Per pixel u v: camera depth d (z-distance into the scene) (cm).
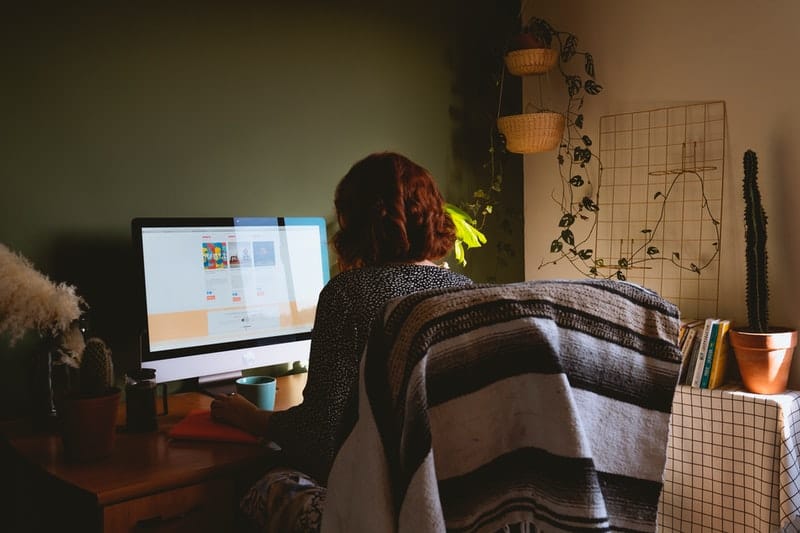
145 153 205
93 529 131
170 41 210
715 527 236
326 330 140
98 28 196
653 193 288
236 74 225
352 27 257
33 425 168
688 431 242
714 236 271
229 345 201
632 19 291
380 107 267
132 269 195
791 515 218
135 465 142
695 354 245
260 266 209
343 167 255
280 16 236
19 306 155
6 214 181
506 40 312
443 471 99
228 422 164
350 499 102
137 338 203
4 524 176
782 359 231
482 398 100
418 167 149
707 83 270
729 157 266
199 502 141
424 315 98
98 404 143
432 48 285
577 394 105
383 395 100
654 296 113
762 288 237
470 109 302
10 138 181
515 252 329
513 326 100
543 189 325
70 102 191
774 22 251
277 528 134
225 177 223
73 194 192
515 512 104
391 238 142
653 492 113
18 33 182
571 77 307
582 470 97
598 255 308
